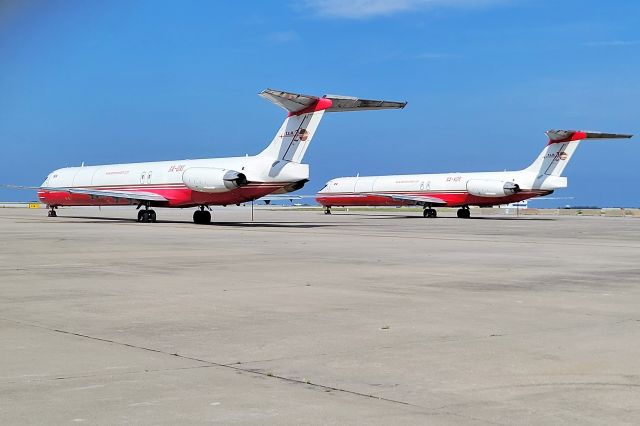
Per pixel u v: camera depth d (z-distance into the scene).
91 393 7.33
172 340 10.05
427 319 11.80
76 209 122.75
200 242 31.31
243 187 48.50
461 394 7.35
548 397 7.25
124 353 9.20
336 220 65.38
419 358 8.96
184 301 13.80
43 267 20.23
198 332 10.66
